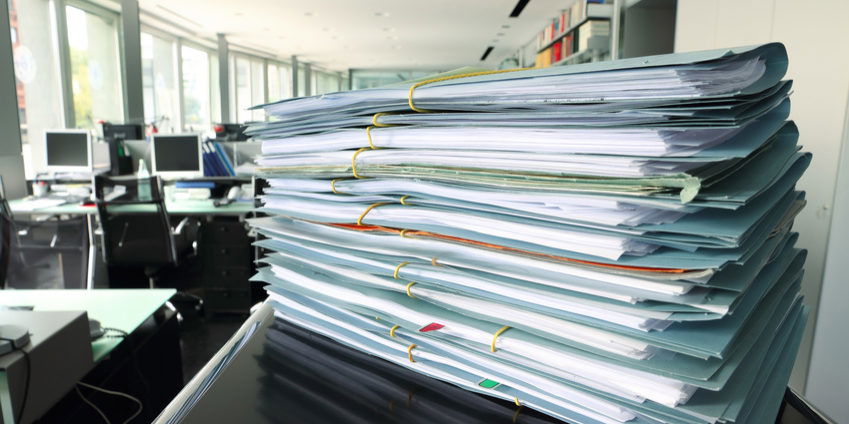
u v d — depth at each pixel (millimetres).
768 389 328
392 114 366
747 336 292
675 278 250
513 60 14758
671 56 244
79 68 7359
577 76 268
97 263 3748
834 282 2371
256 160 471
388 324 378
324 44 12711
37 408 1129
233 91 13453
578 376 290
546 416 332
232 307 3645
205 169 4672
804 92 2521
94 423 1558
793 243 401
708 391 270
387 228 376
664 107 250
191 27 10188
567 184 276
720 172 263
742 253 243
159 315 1960
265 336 460
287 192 445
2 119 4469
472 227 323
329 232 422
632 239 260
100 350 1384
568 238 280
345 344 443
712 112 245
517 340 307
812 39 2471
